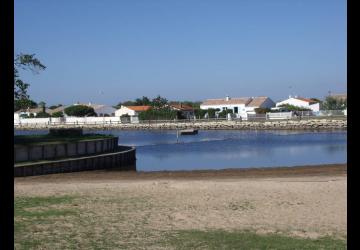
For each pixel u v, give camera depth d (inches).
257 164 1569.9
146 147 2402.8
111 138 1642.5
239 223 547.8
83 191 810.2
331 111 4205.2
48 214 594.2
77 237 464.8
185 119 4562.0
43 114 5369.1
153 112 4724.4
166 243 441.7
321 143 2373.3
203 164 1616.6
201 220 564.1
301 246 430.9
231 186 850.1
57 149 1350.9
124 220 559.8
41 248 416.8
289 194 756.6
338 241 455.2
